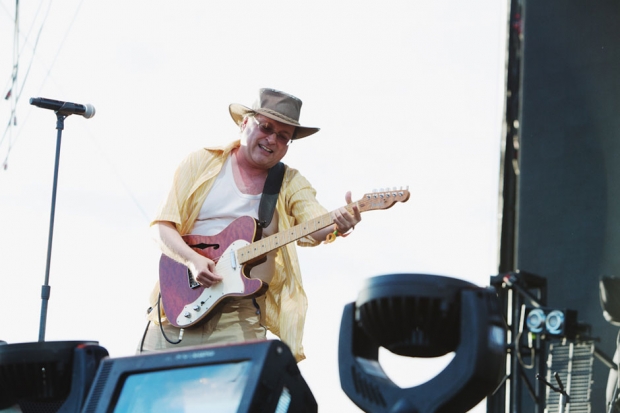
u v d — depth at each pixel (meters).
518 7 6.77
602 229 6.26
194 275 4.58
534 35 6.66
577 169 6.40
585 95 6.45
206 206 4.73
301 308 4.68
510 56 6.77
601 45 6.45
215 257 4.64
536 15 6.66
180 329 4.67
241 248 4.58
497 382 2.15
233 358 2.12
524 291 5.70
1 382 2.63
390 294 2.14
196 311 4.61
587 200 6.34
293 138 4.80
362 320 2.20
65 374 2.61
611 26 6.43
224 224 4.73
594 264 6.23
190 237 4.72
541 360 5.64
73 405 2.58
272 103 4.66
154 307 4.79
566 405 5.75
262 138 4.67
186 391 2.15
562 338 5.57
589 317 6.15
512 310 5.75
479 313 2.09
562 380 5.79
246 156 4.73
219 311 4.61
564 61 6.54
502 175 6.74
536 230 6.46
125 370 2.24
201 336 4.65
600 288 6.17
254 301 4.59
